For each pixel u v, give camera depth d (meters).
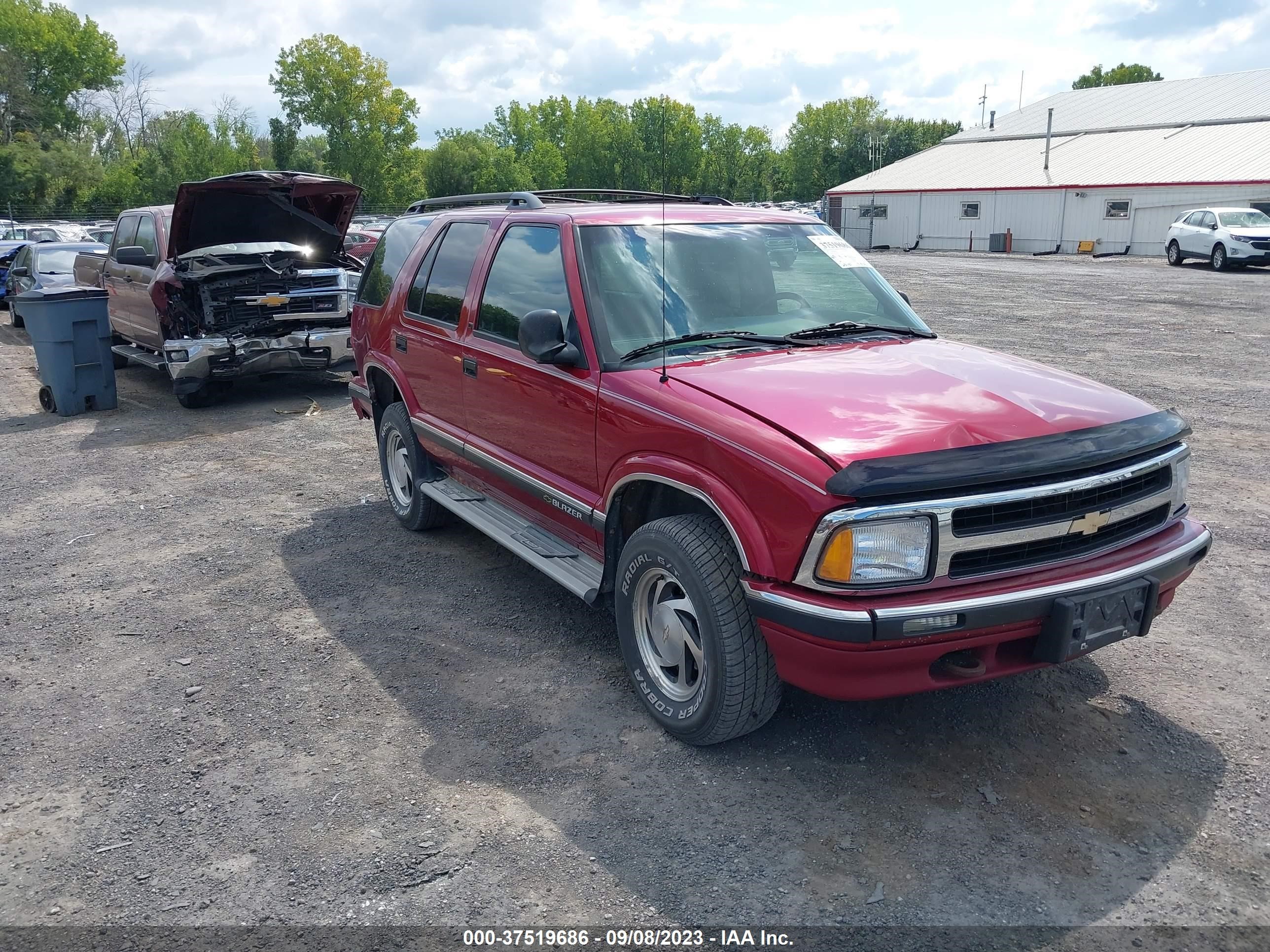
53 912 2.87
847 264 4.79
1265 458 7.30
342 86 82.56
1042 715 3.79
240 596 5.24
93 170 68.38
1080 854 2.99
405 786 3.45
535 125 120.81
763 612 3.15
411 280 5.74
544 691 4.11
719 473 3.31
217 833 3.21
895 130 95.88
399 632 4.74
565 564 4.34
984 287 21.61
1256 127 36.91
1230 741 3.58
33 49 81.19
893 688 3.11
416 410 5.66
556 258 4.39
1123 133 41.44
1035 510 3.12
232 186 9.77
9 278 17.42
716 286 4.33
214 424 9.70
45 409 10.51
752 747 3.63
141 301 10.88
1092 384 3.84
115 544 6.15
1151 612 3.32
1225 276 23.75
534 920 2.78
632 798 3.34
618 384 3.82
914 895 2.84
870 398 3.42
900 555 2.99
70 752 3.73
